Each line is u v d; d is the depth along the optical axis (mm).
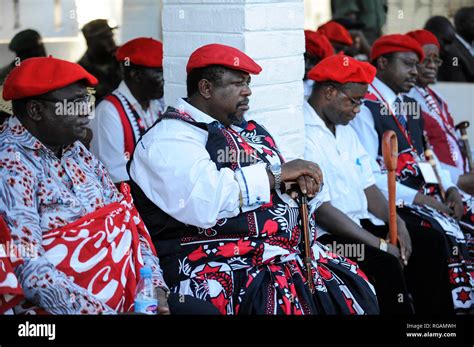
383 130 4785
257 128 3719
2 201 2916
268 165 3457
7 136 3012
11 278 2754
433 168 5070
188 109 3520
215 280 3355
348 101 4199
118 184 4551
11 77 3008
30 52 5309
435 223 4691
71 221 3041
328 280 3602
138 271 3152
